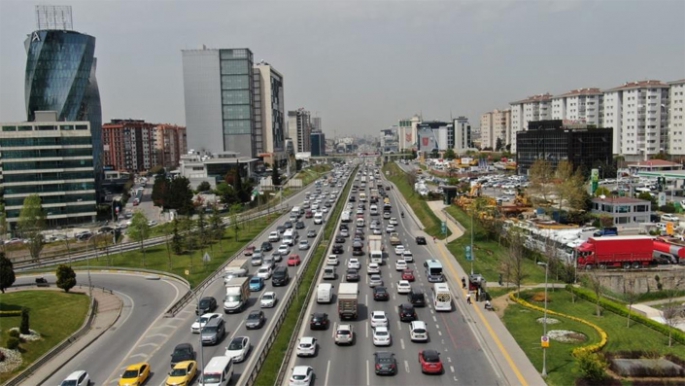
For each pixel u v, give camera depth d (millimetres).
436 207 185750
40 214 176250
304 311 79812
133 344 70500
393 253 123312
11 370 62938
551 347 63156
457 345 65312
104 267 120438
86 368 63094
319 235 142000
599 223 140500
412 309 75625
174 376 54750
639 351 61125
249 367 59562
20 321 78375
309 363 60344
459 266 109000
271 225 170250
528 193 180000
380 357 57875
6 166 197750
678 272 97875
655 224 139125
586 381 53375
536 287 91375
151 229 170750
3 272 95375
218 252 131125
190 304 87688
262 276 102062
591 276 90250
